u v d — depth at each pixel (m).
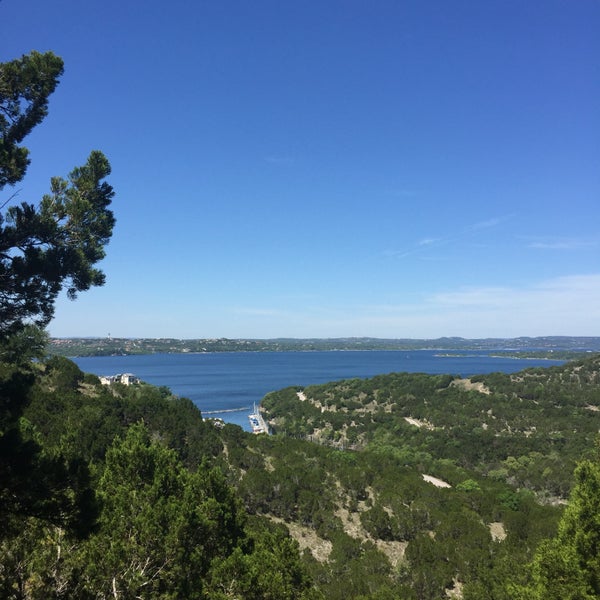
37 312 10.27
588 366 150.75
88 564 12.93
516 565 27.39
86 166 11.26
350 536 39.38
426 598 30.62
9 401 9.31
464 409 125.19
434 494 48.72
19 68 10.45
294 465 53.81
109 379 103.94
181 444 47.84
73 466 8.63
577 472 18.92
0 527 9.23
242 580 16.70
